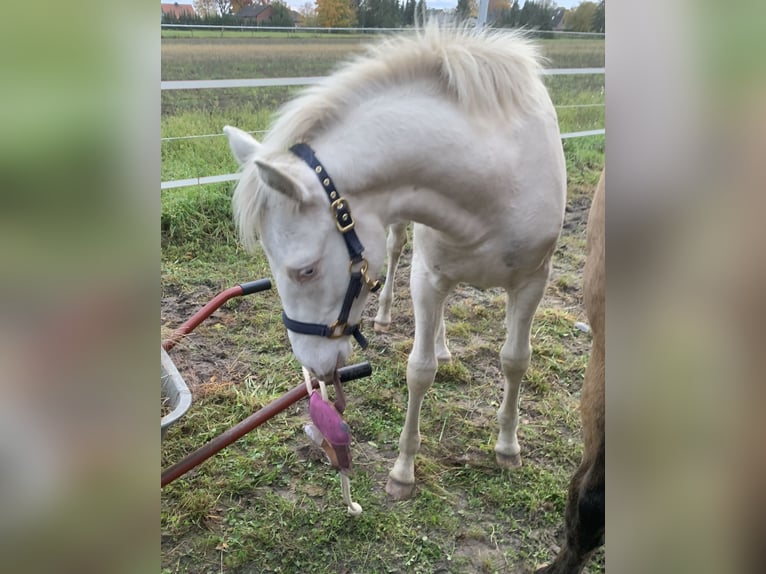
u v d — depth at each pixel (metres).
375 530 2.07
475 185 1.61
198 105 5.07
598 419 1.39
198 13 6.34
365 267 1.53
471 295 3.59
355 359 2.97
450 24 1.67
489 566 1.96
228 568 1.95
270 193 1.39
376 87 1.51
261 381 2.80
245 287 1.93
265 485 2.25
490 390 2.80
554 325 3.31
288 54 5.68
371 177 1.50
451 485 2.27
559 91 6.28
